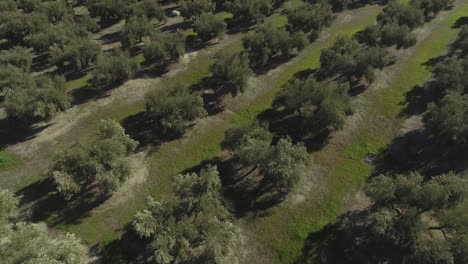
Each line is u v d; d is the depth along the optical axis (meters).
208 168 44.91
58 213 43.41
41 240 35.06
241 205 44.38
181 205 40.50
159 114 53.28
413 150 51.31
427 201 38.53
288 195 45.47
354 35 77.81
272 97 61.28
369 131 54.69
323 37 78.00
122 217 43.06
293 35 70.06
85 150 45.62
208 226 38.66
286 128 54.84
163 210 39.72
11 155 51.00
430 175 47.66
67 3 87.50
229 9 82.44
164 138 53.53
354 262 38.84
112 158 45.12
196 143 52.97
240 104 59.94
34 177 47.88
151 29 73.56
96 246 40.22
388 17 75.31
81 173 44.72
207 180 41.44
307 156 46.53
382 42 70.88
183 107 53.94
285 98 54.88
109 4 79.94
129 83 64.19
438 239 39.69
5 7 80.75
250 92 62.41
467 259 34.91
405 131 54.41
